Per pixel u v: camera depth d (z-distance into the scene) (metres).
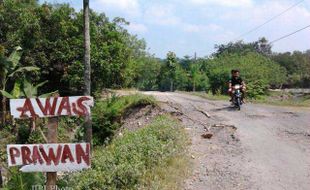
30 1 31.92
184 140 11.80
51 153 5.44
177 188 8.29
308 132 13.87
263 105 22.83
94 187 8.02
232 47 97.12
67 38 29.72
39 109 5.46
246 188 8.55
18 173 8.11
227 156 10.87
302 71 99.69
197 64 77.62
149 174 8.62
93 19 31.67
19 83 20.34
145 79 85.00
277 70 73.62
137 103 20.06
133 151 9.47
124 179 8.19
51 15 29.75
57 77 30.75
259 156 10.89
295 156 10.89
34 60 28.47
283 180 9.02
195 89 74.19
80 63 29.08
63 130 24.97
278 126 14.91
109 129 19.47
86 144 5.44
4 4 28.00
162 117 15.79
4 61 20.61
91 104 5.47
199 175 9.27
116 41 31.31
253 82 40.69
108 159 9.17
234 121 15.87
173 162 9.50
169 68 77.44
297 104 24.09
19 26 28.14
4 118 22.64
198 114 17.62
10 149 5.44
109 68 29.84
